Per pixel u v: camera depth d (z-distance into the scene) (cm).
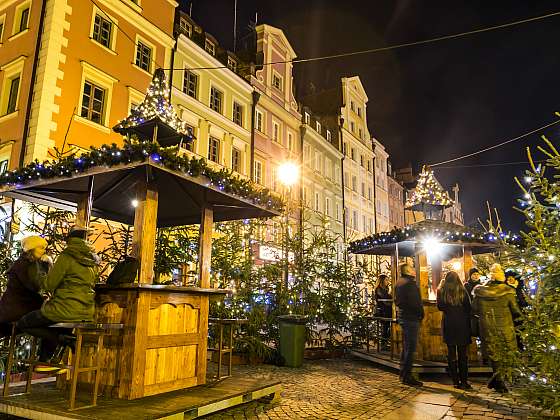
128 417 412
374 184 4306
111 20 1744
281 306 1132
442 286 770
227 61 2459
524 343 457
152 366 521
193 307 591
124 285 498
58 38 1549
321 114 3819
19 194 659
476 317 814
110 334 501
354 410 593
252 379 650
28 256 515
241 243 1129
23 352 725
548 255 440
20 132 1510
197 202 707
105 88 1697
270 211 724
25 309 507
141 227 528
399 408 605
